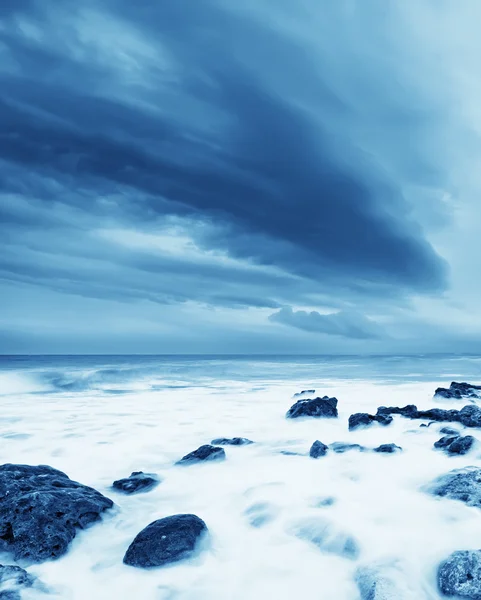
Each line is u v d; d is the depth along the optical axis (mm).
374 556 3713
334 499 5074
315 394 16156
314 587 3367
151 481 5953
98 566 3820
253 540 4199
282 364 46375
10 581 3418
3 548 4070
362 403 14250
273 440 8742
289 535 4270
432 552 3736
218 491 5613
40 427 10234
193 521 4176
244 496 5383
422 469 6227
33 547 3980
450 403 14031
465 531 4098
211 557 3873
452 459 6758
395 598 3020
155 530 3996
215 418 11539
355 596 3223
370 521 4402
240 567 3699
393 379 25016
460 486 5070
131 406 13984
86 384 21812
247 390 19234
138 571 3680
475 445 7102
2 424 10648
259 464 6812
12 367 32938
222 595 3301
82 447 8227
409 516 4484
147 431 9758
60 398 16328
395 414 11109
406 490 5328
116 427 10242
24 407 13750
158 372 28047
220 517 4785
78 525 4430
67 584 3529
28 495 4559
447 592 3115
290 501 5074
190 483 5977
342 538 4051
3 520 4289
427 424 9672
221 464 6844
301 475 6125
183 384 22438
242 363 50406
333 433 9469
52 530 4164
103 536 4410
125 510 5047
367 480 5793
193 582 3484
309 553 3912
